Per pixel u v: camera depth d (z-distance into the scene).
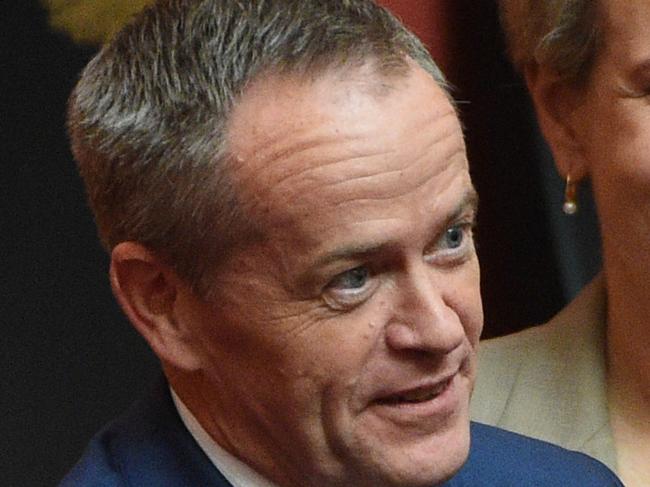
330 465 4.47
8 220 7.41
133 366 7.60
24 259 7.45
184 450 4.79
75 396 7.54
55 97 7.40
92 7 7.36
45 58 7.39
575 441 6.53
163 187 4.31
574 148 6.24
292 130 4.13
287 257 4.21
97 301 7.54
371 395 4.35
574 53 5.96
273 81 4.18
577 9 5.89
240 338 4.37
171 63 4.31
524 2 6.14
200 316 4.45
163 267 4.44
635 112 5.86
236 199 4.21
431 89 4.26
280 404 4.41
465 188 4.29
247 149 4.17
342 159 4.11
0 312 7.43
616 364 6.64
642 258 6.07
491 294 8.25
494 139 8.13
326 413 4.38
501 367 6.85
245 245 4.25
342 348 4.29
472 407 6.74
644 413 6.54
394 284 4.29
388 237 4.15
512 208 8.21
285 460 4.57
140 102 4.33
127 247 4.46
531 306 8.28
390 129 4.13
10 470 7.48
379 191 4.12
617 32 5.81
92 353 7.55
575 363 6.71
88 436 7.57
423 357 4.31
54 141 7.43
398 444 4.41
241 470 4.72
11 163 7.41
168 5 4.45
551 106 6.25
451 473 4.46
